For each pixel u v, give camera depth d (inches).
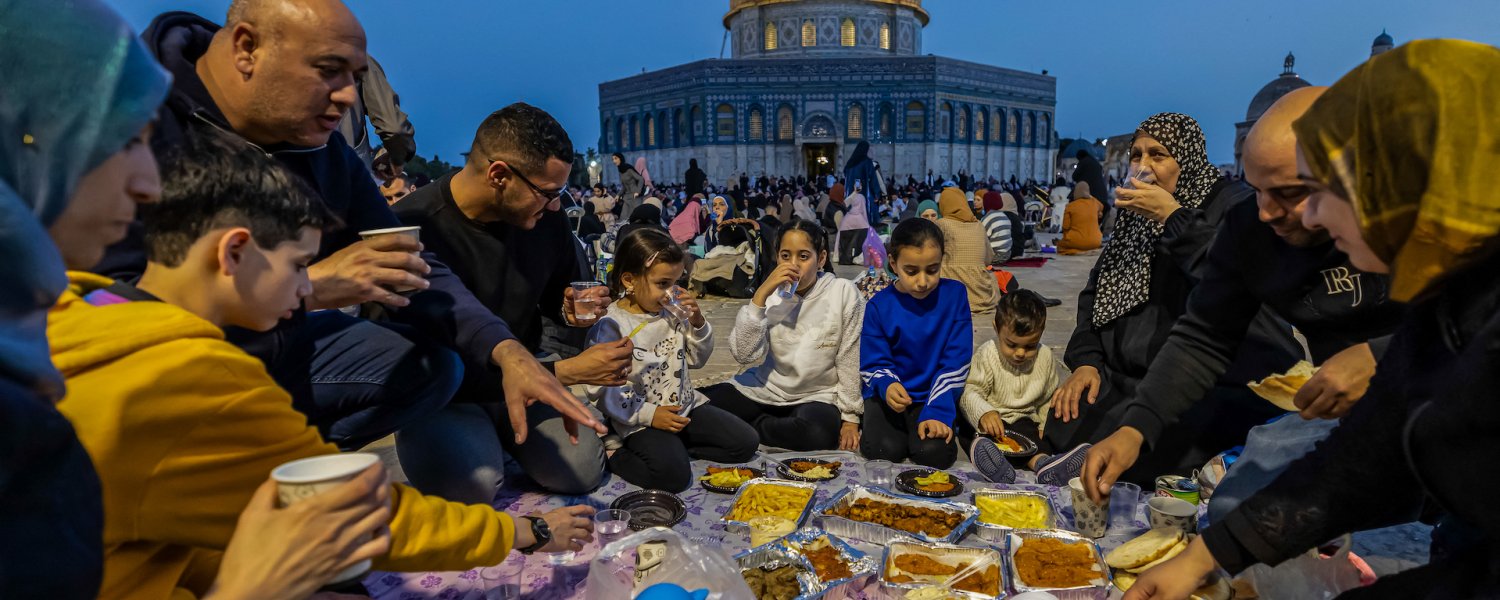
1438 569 54.9
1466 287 45.3
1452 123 42.2
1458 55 43.2
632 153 1910.7
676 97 1756.9
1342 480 57.2
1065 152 1748.3
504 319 119.1
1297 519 59.3
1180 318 98.5
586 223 347.6
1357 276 84.6
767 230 341.4
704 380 166.4
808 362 137.9
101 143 36.4
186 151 54.4
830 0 1791.3
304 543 45.3
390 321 113.3
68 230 38.5
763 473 119.3
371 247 80.2
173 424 46.1
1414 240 44.4
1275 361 113.6
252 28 81.8
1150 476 117.0
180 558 52.0
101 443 43.6
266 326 57.7
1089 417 126.8
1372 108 45.2
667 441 117.8
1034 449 126.6
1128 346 125.3
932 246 128.2
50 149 35.3
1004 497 106.7
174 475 47.0
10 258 31.3
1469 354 43.9
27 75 33.9
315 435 55.4
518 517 75.8
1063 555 87.5
